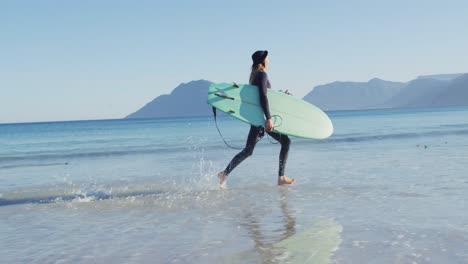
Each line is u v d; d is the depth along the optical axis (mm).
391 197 6516
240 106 7566
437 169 9656
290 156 14539
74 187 8961
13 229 5324
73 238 4812
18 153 23344
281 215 5570
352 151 15570
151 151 20484
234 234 4719
